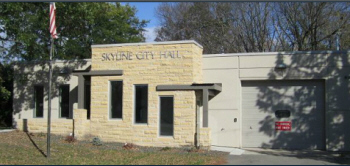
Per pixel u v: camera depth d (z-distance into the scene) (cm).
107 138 1686
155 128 1605
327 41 3097
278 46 3453
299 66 1636
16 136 1761
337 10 2909
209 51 3600
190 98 1561
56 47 2333
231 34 3591
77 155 1304
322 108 1639
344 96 1594
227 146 1697
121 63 1691
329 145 1598
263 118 1695
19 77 2136
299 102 1664
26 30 1900
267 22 3438
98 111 1711
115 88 1708
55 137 1744
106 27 3234
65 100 2059
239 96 1697
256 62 1684
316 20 3020
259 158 1331
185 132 1558
